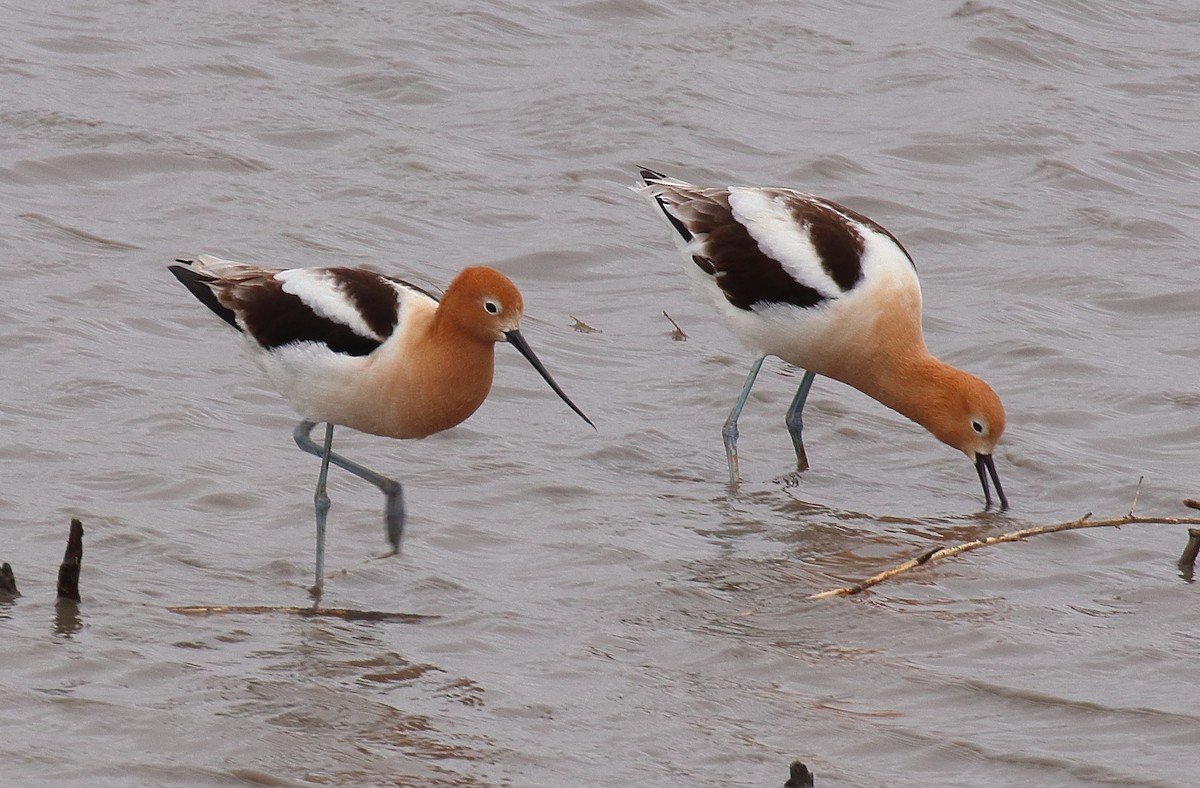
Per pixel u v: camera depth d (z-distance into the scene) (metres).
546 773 8.55
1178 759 8.78
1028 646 10.08
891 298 13.12
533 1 23.03
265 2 22.11
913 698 9.45
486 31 21.95
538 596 10.71
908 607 10.66
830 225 13.42
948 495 12.88
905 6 23.81
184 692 9.19
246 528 11.51
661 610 10.54
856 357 13.24
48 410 12.89
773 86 21.09
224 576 10.76
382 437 13.08
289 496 12.02
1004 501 12.64
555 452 13.09
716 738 8.96
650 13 22.95
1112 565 11.37
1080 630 10.34
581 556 11.30
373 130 19.02
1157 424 13.81
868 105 20.69
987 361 14.96
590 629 10.23
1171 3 24.66
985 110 20.52
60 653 9.48
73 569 10.03
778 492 12.80
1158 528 12.01
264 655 9.69
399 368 10.98
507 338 11.00
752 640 10.12
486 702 9.27
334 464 12.23
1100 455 13.34
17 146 17.78
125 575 10.59
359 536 11.55
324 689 9.29
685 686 9.54
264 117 19.05
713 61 21.56
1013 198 18.53
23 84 19.17
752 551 11.61
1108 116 20.73
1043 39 22.77
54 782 8.23
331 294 11.11
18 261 15.44
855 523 12.23
